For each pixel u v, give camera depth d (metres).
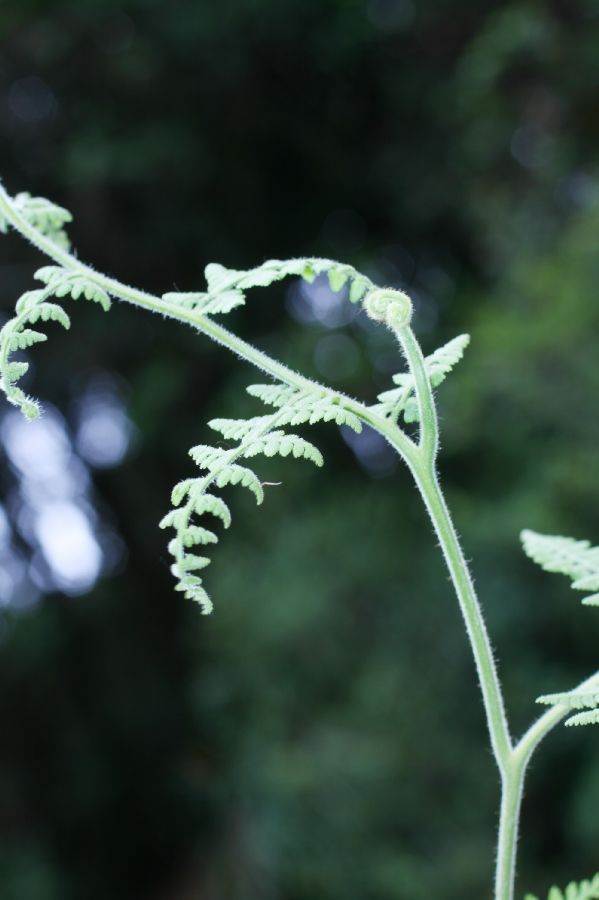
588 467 1.70
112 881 2.57
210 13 2.34
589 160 2.07
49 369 2.58
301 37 2.48
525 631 1.77
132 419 2.52
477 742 1.78
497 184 2.25
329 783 1.75
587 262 1.79
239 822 2.10
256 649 1.95
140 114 2.42
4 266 2.42
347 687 1.89
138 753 2.68
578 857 1.72
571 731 1.73
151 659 2.73
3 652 2.63
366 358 2.37
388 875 1.70
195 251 2.59
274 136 2.62
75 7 2.28
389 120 2.65
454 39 2.53
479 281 2.47
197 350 2.51
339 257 2.70
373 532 2.01
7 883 2.37
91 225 2.51
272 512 2.10
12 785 2.55
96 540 2.85
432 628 1.85
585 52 2.07
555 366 1.76
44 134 2.44
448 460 2.04
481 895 1.68
